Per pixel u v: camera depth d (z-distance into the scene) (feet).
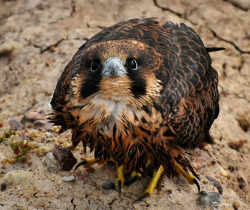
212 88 36.27
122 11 54.49
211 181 36.63
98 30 51.39
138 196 34.32
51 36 49.65
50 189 33.81
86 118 30.60
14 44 47.91
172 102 30.86
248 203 38.01
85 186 34.42
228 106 45.73
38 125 39.83
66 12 53.26
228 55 51.60
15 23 51.26
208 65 35.45
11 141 37.93
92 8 54.29
